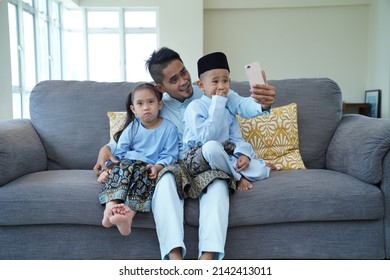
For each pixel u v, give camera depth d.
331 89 1.90
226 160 1.37
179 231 1.22
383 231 1.38
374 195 1.33
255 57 6.63
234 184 1.35
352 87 6.57
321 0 6.30
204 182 1.32
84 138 1.82
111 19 6.68
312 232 1.37
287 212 1.32
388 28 5.71
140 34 6.73
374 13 6.18
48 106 1.86
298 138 1.82
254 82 1.46
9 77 3.49
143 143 1.56
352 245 1.37
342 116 1.93
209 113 1.48
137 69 6.81
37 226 1.37
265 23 6.55
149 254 1.37
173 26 6.19
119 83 1.94
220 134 1.49
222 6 6.41
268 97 1.46
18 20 4.60
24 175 1.55
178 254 1.20
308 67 6.60
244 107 1.55
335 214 1.33
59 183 1.40
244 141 1.61
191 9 6.16
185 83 1.63
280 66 6.63
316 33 6.53
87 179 1.49
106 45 6.75
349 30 6.48
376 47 6.12
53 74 6.14
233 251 1.35
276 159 1.73
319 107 1.86
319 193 1.33
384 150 1.35
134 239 1.36
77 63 6.82
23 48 4.66
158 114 1.64
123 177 1.34
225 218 1.24
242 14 6.55
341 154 1.60
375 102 5.95
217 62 1.53
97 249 1.37
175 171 1.35
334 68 6.57
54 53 6.24
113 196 1.29
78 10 6.61
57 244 1.37
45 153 1.79
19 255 1.37
